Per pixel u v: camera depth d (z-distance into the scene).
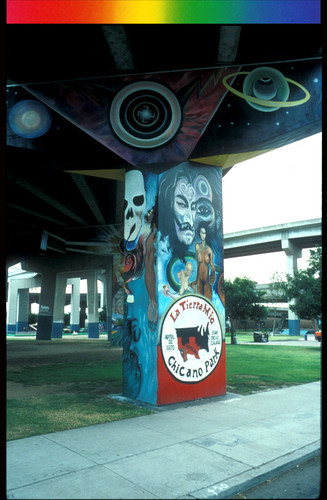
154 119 9.88
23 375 13.63
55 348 27.19
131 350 9.88
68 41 8.40
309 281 27.50
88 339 44.50
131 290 10.12
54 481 4.72
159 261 9.30
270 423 7.38
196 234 10.11
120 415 7.93
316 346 29.03
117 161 10.20
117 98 9.87
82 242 29.38
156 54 8.95
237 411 8.33
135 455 5.62
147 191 9.87
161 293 9.20
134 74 9.73
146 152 9.86
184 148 9.91
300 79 9.65
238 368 15.24
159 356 8.98
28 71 9.23
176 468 5.18
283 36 8.48
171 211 9.70
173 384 9.12
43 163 10.19
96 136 9.87
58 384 11.72
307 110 9.52
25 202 23.22
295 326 61.06
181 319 9.49
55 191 20.67
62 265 41.94
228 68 9.76
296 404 9.01
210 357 9.91
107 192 22.27
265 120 9.71
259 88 9.77
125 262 10.45
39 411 8.24
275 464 5.37
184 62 9.42
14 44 8.42
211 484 4.71
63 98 9.83
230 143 9.76
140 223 9.99
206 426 7.15
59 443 6.13
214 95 9.88
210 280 10.23
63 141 9.99
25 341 37.81
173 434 6.64
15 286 66.88
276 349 25.61
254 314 36.06
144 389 9.29
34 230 30.16
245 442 6.26
